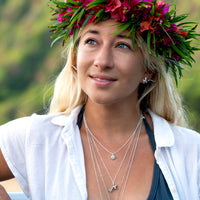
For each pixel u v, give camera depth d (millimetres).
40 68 13789
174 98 2721
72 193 2383
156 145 2525
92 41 2359
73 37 2422
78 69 2383
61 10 2467
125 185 2420
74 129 2541
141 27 2346
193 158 2555
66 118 2568
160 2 2428
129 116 2541
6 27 14297
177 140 2578
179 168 2496
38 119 2543
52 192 2393
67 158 2461
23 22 14328
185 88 9953
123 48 2352
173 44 2428
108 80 2316
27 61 13852
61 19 2471
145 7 2332
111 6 2293
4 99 13430
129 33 2314
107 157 2494
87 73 2352
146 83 2641
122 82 2342
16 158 2488
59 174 2418
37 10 14273
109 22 2328
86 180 2428
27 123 2531
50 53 13766
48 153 2463
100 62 2285
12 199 2646
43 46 13883
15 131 2510
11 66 13867
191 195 2490
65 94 2682
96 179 2436
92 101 2504
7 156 2479
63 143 2494
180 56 2547
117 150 2512
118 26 2312
